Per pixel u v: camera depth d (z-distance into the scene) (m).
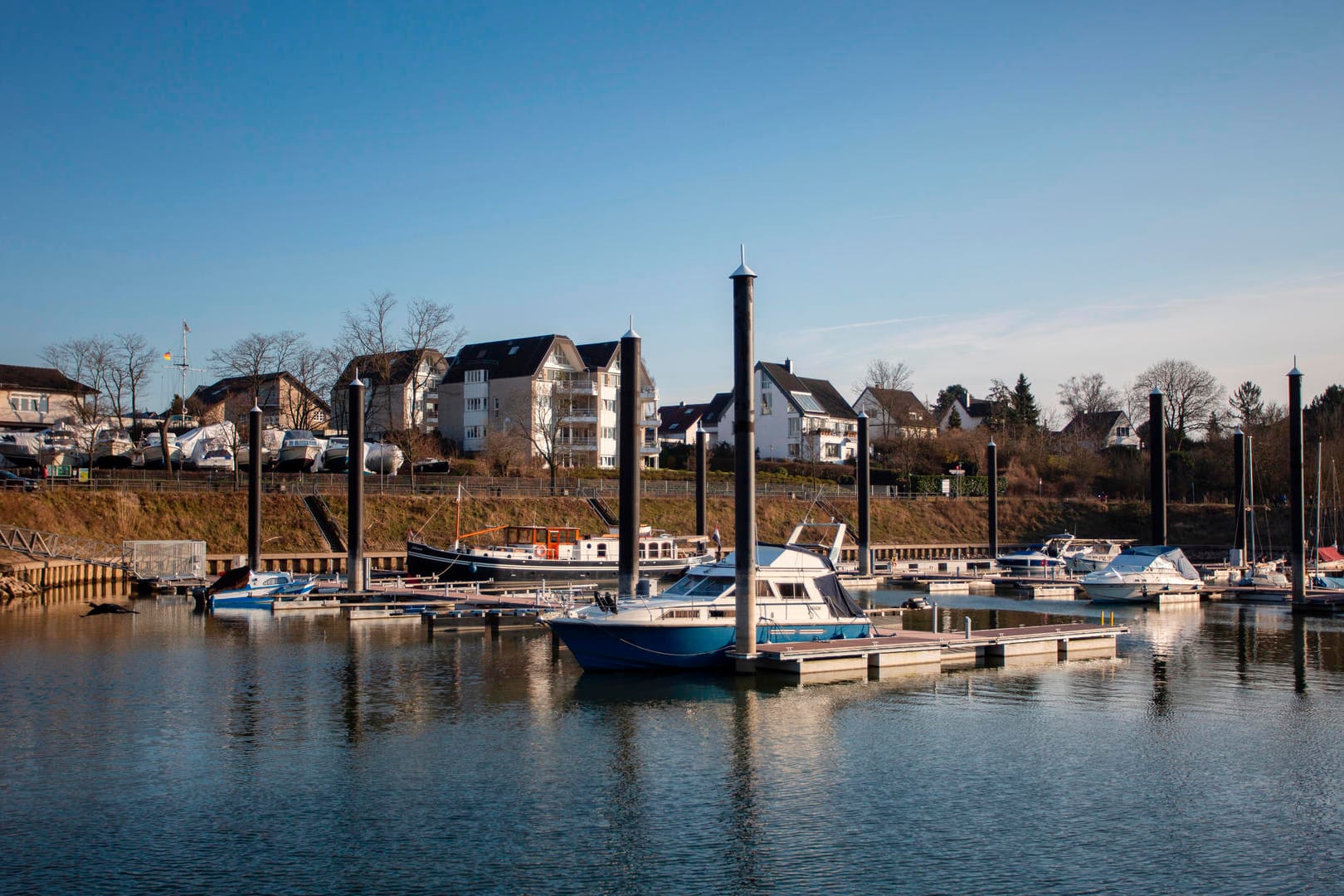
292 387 103.75
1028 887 16.11
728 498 91.94
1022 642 35.91
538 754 23.16
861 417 67.94
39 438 75.75
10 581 53.00
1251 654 37.69
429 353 107.06
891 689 30.08
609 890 15.91
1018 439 124.31
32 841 17.78
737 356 29.50
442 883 16.16
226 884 16.09
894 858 17.20
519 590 54.97
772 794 20.44
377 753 23.17
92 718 26.28
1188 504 103.81
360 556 49.53
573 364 107.38
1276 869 16.86
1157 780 21.44
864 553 67.62
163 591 56.41
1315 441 102.38
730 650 32.75
